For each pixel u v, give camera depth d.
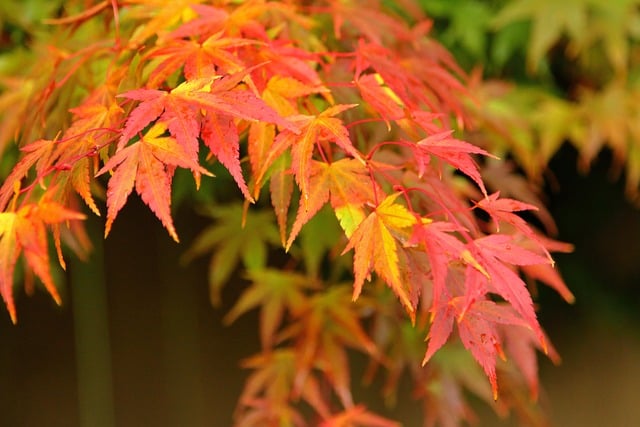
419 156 0.93
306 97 0.97
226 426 2.03
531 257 0.92
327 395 1.20
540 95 1.49
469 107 1.17
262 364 1.19
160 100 0.90
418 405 1.93
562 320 1.97
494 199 0.94
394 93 0.98
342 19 1.04
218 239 1.30
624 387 2.03
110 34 1.07
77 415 2.04
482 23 1.41
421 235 0.91
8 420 2.02
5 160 1.27
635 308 1.93
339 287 1.19
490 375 0.91
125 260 1.99
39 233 0.93
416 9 1.13
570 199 1.84
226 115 0.90
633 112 1.44
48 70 1.04
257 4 0.98
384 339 1.19
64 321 2.01
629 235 1.89
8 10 1.21
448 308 0.92
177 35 0.97
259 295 1.19
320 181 0.94
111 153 0.94
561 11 1.36
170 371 2.04
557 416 2.04
